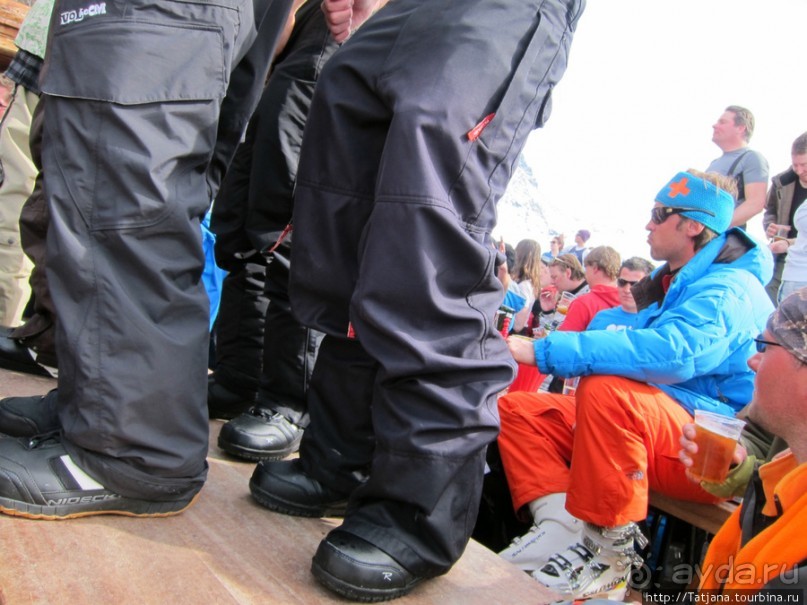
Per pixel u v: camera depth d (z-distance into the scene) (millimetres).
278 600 1106
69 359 1163
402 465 1174
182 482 1267
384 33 1318
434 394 1171
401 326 1182
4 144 2637
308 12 2047
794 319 1303
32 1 3768
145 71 1163
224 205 2105
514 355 2143
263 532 1330
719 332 2088
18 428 1390
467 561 1405
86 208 1159
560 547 2029
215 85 1252
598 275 4430
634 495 1905
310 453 1455
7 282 2703
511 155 1284
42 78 1215
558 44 1326
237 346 2025
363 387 1403
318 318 1427
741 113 4188
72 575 1026
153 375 1196
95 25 1159
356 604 1153
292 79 1951
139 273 1193
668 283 2611
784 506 1184
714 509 2051
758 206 4047
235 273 2072
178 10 1195
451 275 1211
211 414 2033
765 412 1336
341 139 1355
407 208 1156
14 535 1094
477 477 1241
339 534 1189
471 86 1190
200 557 1176
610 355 2018
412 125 1158
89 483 1183
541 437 2238
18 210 2697
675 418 2012
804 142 3703
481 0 1247
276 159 1936
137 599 1007
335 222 1382
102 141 1154
